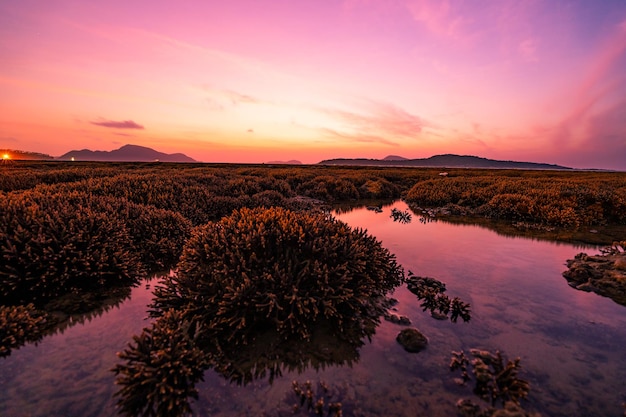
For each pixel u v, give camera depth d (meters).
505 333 4.08
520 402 2.90
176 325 3.89
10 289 4.54
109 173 16.80
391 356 3.61
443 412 2.81
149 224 7.15
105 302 4.84
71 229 5.38
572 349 3.72
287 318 3.91
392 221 12.38
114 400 2.93
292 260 4.81
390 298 5.15
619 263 5.97
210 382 3.17
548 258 7.32
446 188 19.70
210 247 5.13
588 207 12.54
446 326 4.27
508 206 13.22
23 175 13.31
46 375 3.22
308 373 3.32
